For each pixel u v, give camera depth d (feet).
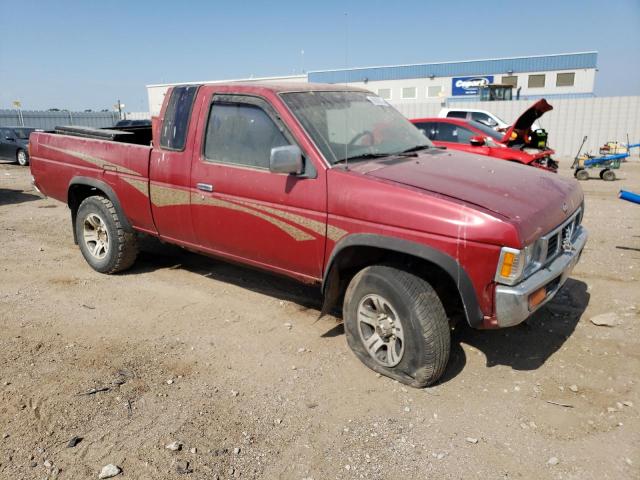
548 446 9.70
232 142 14.05
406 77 126.00
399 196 11.09
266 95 13.32
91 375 12.23
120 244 18.03
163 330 14.62
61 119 100.12
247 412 10.85
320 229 12.30
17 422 10.50
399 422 10.48
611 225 25.50
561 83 121.90
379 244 11.24
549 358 12.77
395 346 11.70
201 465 9.35
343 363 12.71
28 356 13.11
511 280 10.16
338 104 14.25
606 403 10.91
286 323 14.93
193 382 11.96
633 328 14.05
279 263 13.64
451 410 10.83
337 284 12.75
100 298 16.92
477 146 33.04
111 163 17.31
